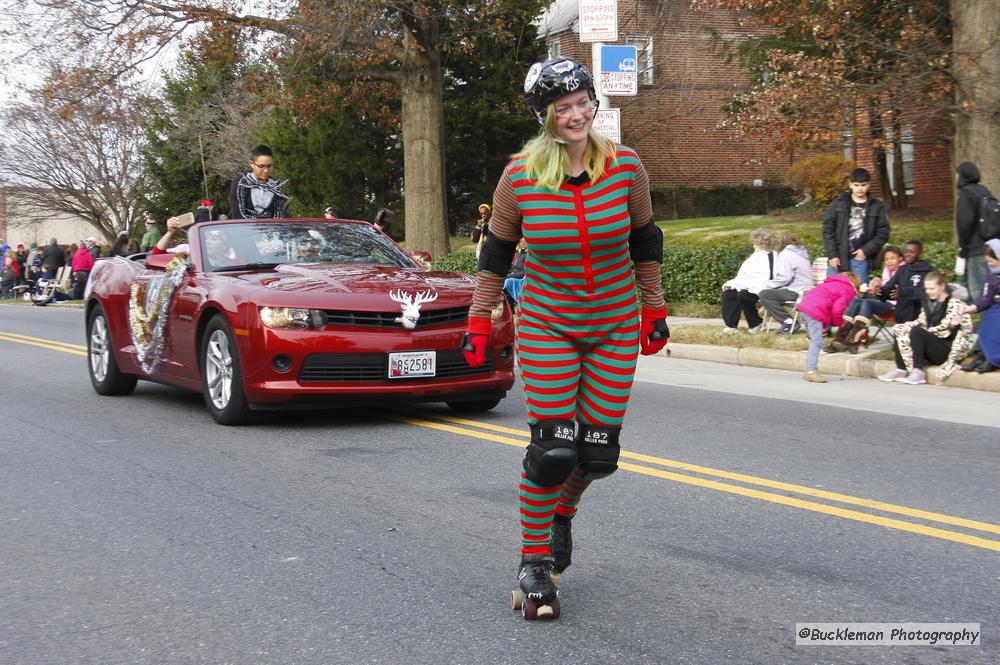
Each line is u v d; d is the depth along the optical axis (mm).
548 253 3643
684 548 4859
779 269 13086
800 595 4207
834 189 23109
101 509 5699
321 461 6789
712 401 9414
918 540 4949
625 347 3781
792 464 6641
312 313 7520
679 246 16953
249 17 23062
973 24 13906
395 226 30641
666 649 3664
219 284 8047
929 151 23422
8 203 43844
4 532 5297
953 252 13469
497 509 5586
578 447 3875
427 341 7691
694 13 30047
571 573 4523
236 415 7914
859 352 11711
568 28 32188
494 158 30641
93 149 41625
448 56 29000
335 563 4703
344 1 21531
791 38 19797
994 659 3549
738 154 32656
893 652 3615
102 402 9578
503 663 3566
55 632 3963
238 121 35000
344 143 30250
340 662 3617
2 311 26141
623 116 30547
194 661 3660
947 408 8977
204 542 5059
